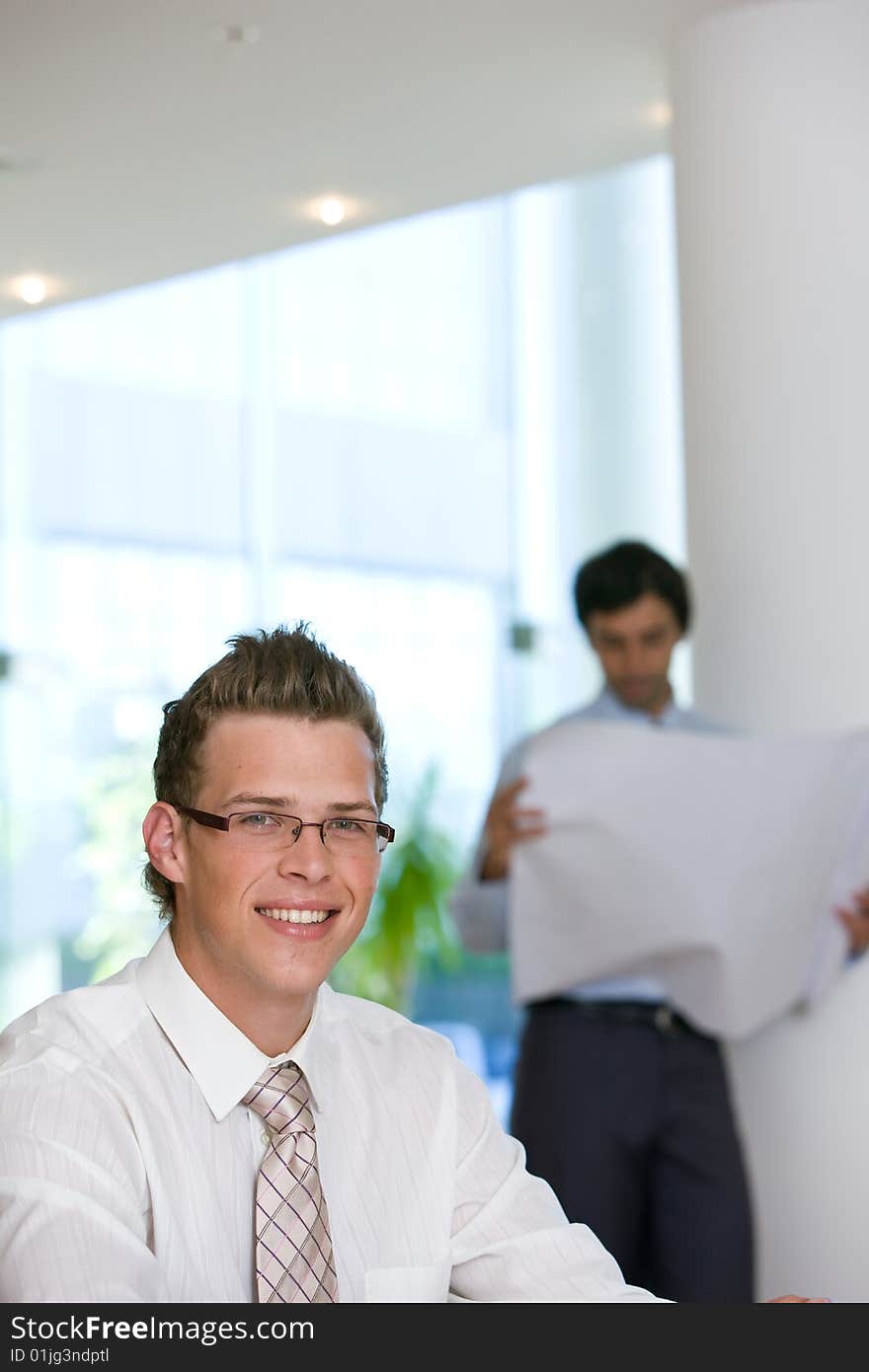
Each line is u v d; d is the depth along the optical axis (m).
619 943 3.07
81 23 3.82
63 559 7.30
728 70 3.59
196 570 7.54
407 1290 1.62
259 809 1.53
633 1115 3.10
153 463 7.48
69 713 7.30
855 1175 3.30
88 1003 1.60
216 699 1.56
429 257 7.89
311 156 4.68
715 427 3.56
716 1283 3.08
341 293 7.79
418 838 7.48
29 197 4.95
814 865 3.11
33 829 7.21
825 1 3.49
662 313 7.69
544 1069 3.15
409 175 4.84
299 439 7.71
